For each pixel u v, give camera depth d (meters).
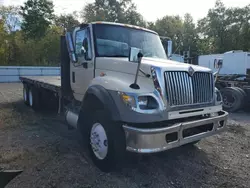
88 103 3.67
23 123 5.81
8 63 25.83
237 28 37.97
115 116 2.93
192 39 44.41
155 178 3.21
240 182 3.21
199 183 3.14
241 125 6.50
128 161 3.47
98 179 3.12
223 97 9.05
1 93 11.70
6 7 30.28
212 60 14.58
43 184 2.96
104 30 4.13
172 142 2.93
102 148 3.33
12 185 2.92
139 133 2.76
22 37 28.16
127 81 3.27
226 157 4.05
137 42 4.39
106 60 3.75
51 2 29.11
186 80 3.23
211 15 39.97
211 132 3.50
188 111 3.23
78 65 4.45
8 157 3.65
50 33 29.23
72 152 3.95
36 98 7.21
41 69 19.61
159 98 2.98
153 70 3.05
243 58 12.78
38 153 3.88
